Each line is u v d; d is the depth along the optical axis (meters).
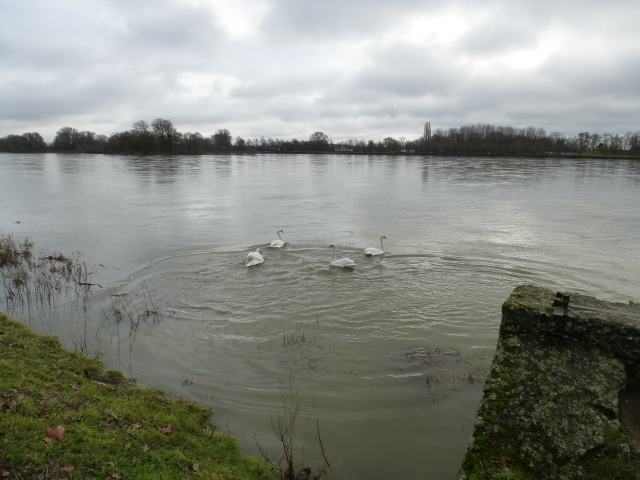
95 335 10.77
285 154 150.00
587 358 5.62
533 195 37.03
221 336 10.84
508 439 5.04
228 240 20.64
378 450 7.11
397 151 150.88
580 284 14.39
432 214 27.84
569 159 104.56
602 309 5.97
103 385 8.28
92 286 14.11
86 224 24.34
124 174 59.12
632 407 5.20
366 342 10.54
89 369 8.98
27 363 8.37
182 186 44.53
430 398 8.38
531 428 5.07
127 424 6.79
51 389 7.41
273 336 10.84
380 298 13.16
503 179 51.91
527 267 16.20
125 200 33.97
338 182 49.16
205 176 57.00
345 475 6.60
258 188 42.97
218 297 13.23
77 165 79.69
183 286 14.16
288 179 53.06
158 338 10.70
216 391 8.65
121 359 9.73
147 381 8.91
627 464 4.53
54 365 8.65
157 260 17.09
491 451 4.99
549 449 4.85
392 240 20.70
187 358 9.84
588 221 25.28
